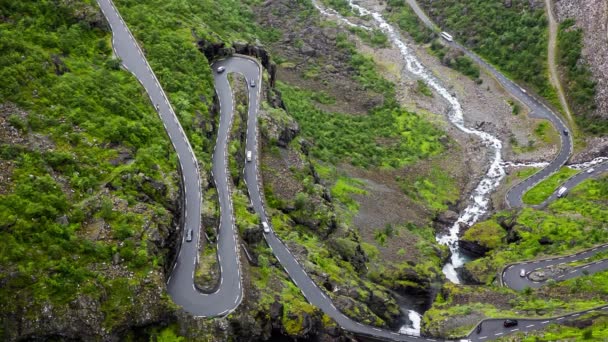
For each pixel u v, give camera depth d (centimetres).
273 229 10319
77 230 7756
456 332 9581
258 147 11812
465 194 14912
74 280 7256
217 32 14675
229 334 7756
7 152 8075
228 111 12206
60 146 8694
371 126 16600
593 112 16138
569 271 10975
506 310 10075
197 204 9431
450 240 13450
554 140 15888
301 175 11831
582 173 14525
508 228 12925
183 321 7650
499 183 15100
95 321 7206
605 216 12319
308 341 8494
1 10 10694
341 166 14425
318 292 9412
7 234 7219
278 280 9188
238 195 10238
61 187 8138
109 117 9750
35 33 10694
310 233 10969
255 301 8319
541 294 10500
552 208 13300
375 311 9962
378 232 12469
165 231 8338
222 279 8450
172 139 10394
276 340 8369
